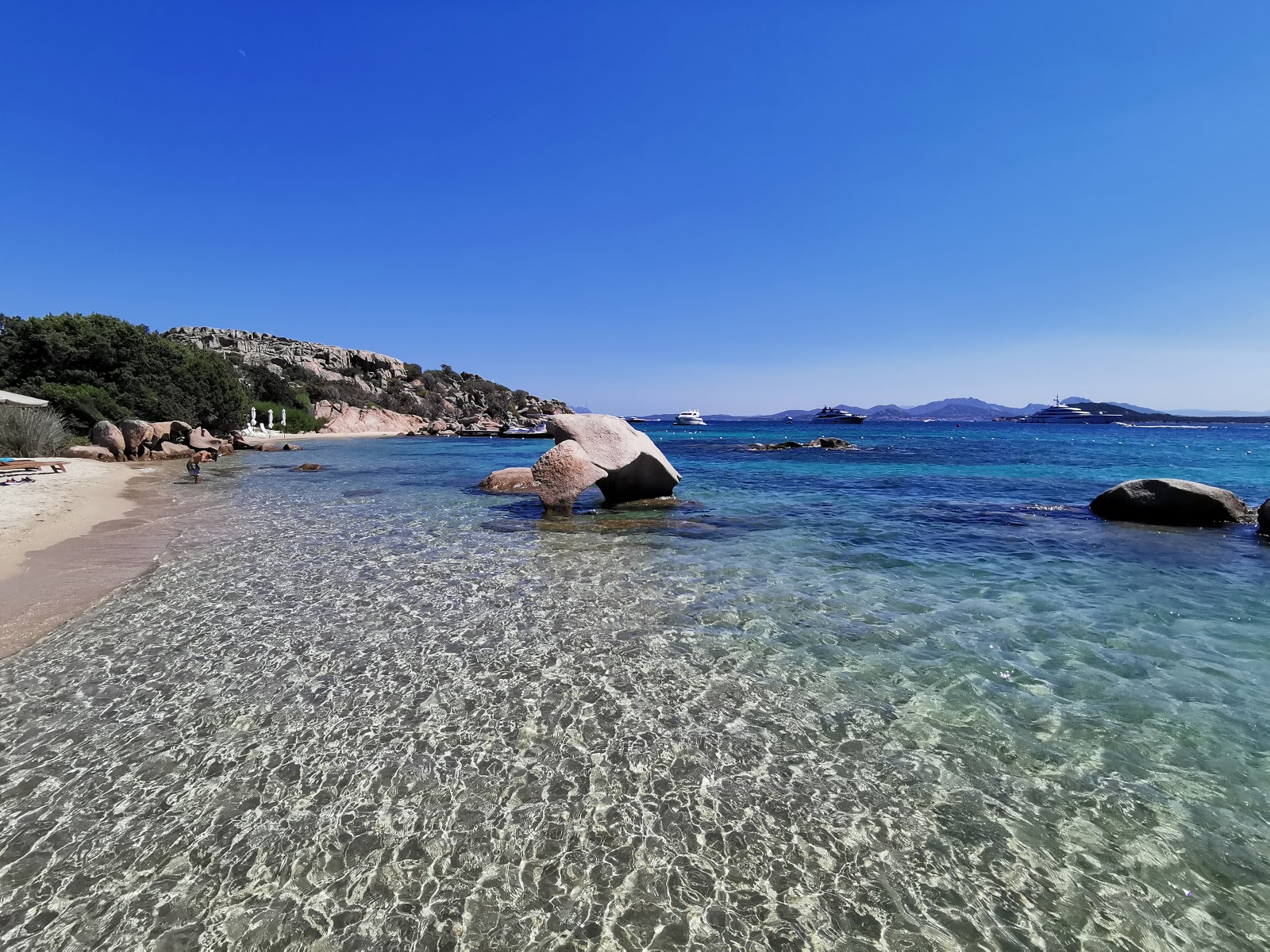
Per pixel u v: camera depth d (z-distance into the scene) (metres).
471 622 7.66
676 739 4.94
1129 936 3.14
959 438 65.69
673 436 77.38
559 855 3.69
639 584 9.34
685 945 3.08
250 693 5.72
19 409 29.53
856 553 11.30
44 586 9.12
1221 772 4.47
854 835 3.87
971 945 3.09
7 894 3.36
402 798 4.20
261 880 3.48
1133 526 13.81
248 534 13.20
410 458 38.44
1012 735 5.00
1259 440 62.88
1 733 5.00
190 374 48.09
